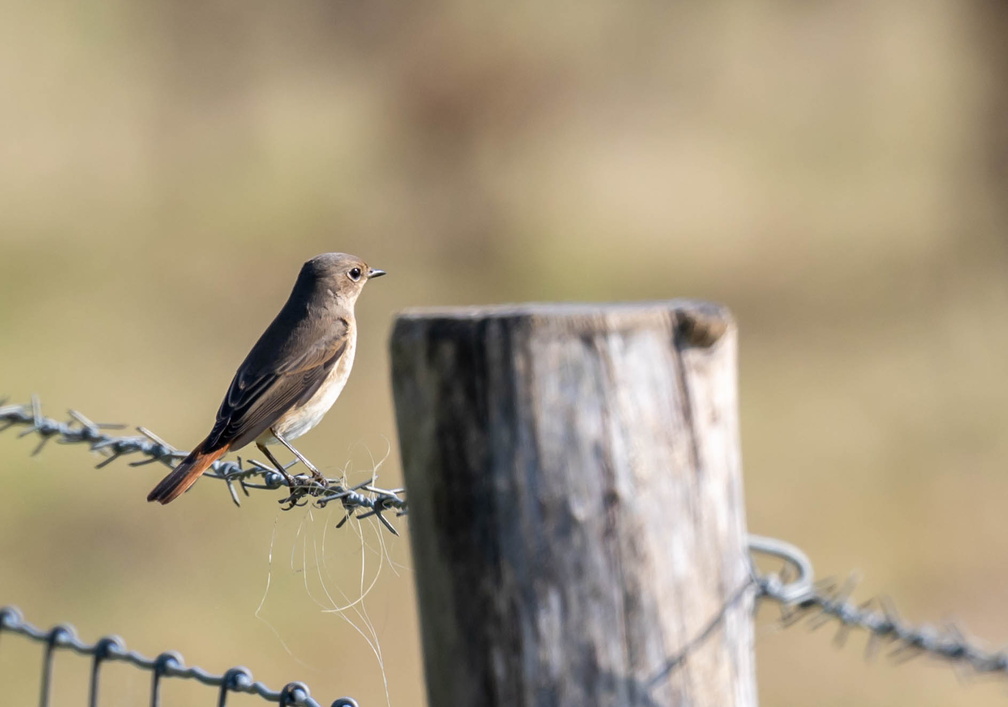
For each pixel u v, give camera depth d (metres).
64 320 17.94
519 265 21.73
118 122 24.81
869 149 24.86
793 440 15.74
